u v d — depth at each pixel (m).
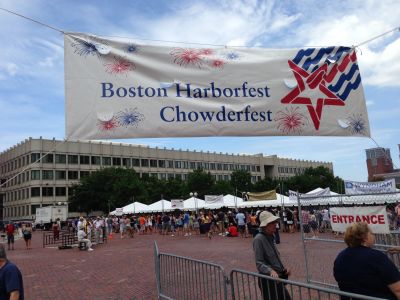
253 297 5.05
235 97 3.99
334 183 109.44
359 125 4.16
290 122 4.04
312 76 4.15
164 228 33.62
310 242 8.59
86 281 11.43
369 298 2.88
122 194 69.12
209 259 14.72
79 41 3.75
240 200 34.56
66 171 81.62
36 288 10.70
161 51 3.93
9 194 85.44
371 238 3.51
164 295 7.46
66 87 3.68
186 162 106.44
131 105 3.77
